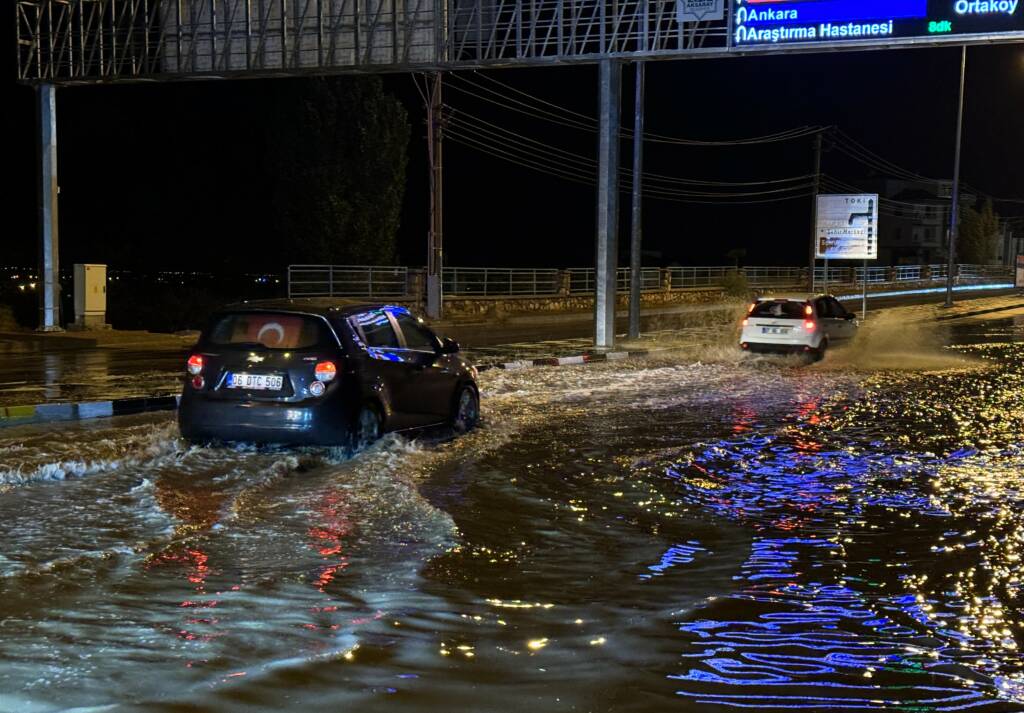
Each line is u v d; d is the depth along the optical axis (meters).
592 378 18.11
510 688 4.32
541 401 14.70
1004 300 57.12
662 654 4.77
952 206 47.53
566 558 6.44
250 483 8.39
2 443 10.39
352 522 7.20
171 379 16.66
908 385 17.27
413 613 5.29
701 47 20.59
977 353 24.61
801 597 5.70
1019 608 5.54
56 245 24.52
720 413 13.48
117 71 23.19
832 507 7.97
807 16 19.67
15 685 4.22
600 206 22.80
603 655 4.74
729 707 4.18
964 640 5.03
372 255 35.91
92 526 6.92
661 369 19.98
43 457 9.45
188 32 22.72
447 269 39.16
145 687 4.23
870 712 4.16
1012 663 4.73
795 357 22.03
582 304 44.38
